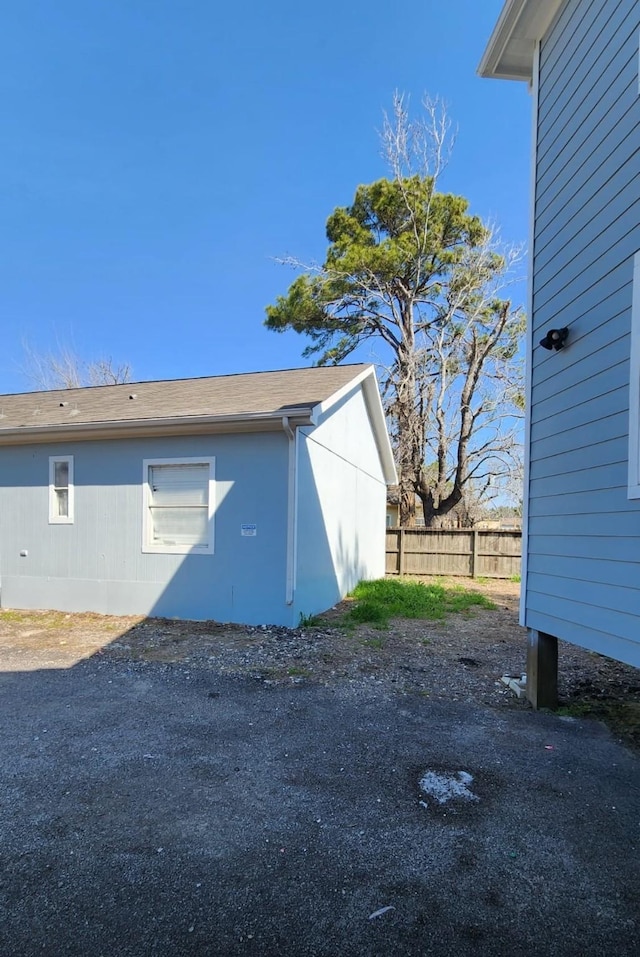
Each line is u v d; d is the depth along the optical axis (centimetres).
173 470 734
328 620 740
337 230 1817
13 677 477
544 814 256
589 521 353
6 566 816
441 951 170
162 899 193
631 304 309
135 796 269
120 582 751
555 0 409
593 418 351
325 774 295
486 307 1662
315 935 176
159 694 432
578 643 363
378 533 1347
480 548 1393
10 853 220
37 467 805
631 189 312
